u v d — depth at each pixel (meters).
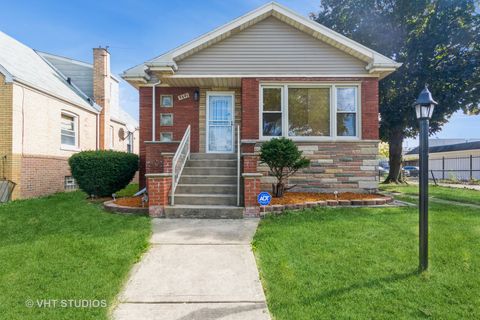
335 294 3.22
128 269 3.87
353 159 8.66
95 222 5.91
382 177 24.98
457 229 5.38
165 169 7.36
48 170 11.29
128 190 10.72
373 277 3.57
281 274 3.68
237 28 8.71
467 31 12.73
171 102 9.85
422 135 3.87
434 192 11.67
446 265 3.88
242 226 5.72
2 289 3.31
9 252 4.35
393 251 4.29
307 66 8.78
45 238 4.99
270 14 8.77
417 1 13.27
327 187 8.60
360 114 8.72
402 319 2.80
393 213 6.46
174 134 9.82
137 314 2.94
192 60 8.82
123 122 17.88
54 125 11.70
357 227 5.39
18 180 9.78
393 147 16.16
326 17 15.90
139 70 9.33
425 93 3.93
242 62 8.81
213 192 7.23
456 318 2.82
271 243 4.65
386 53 14.24
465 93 12.99
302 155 8.63
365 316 2.85
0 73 9.60
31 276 3.62
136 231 5.29
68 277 3.61
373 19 14.21
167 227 5.64
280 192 7.61
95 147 14.73
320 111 8.91
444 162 23.80
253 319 2.86
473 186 15.40
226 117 9.95
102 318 2.85
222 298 3.22
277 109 8.95
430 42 13.01
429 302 3.07
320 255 4.18
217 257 4.25
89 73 15.70
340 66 8.77
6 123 9.60
